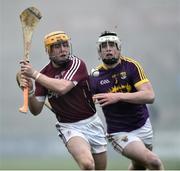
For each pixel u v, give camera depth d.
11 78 86.56
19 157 69.31
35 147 75.50
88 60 88.69
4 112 81.19
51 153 73.31
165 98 80.12
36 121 77.94
